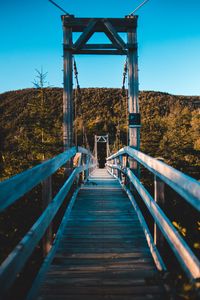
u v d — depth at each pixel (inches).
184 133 1213.1
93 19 272.8
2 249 142.3
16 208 184.5
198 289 67.7
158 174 113.2
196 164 891.4
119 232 162.1
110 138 2773.1
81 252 132.9
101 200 245.8
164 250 122.2
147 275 108.3
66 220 178.2
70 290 96.6
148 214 194.1
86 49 280.7
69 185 181.9
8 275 66.4
